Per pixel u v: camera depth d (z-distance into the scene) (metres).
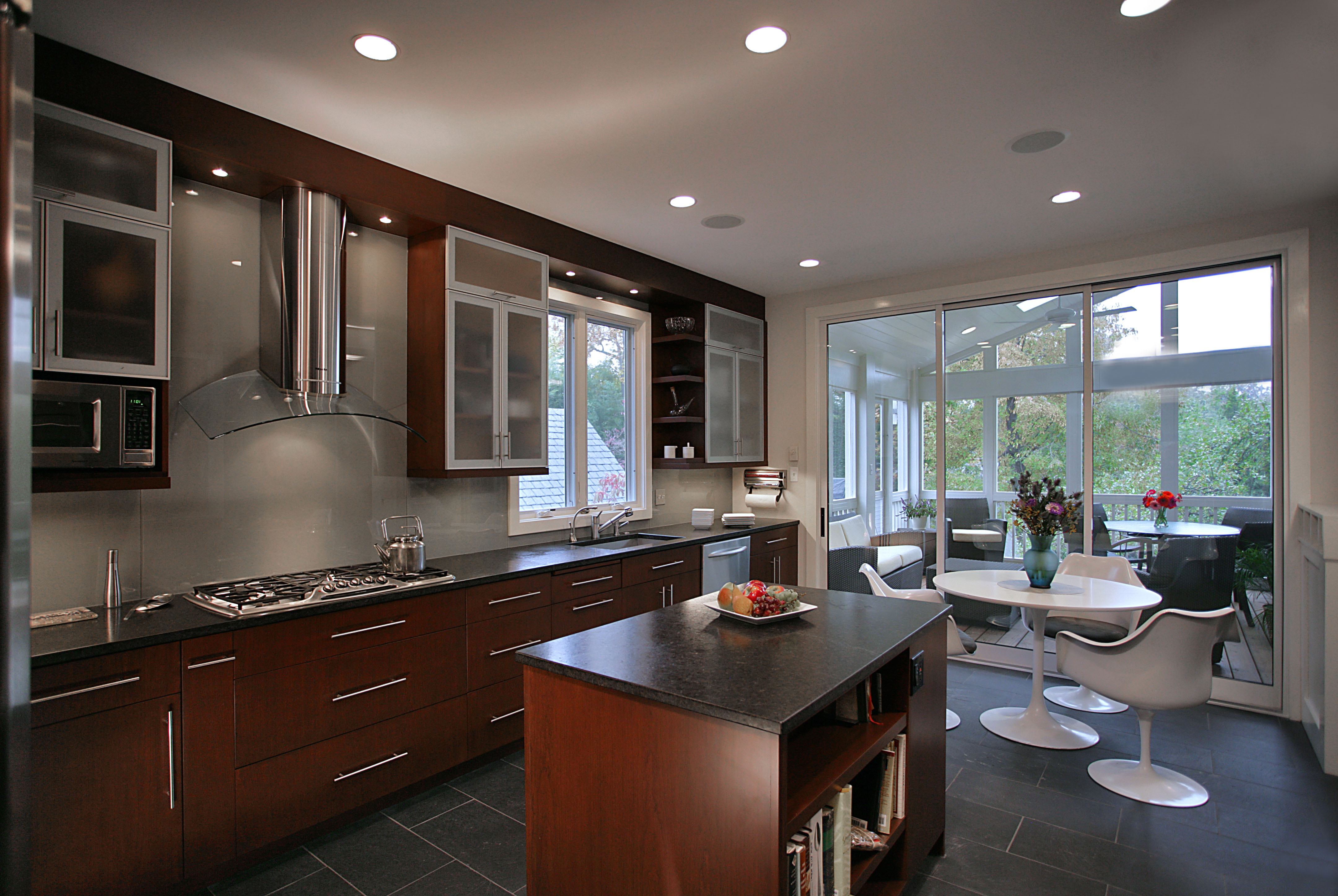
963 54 2.09
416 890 2.08
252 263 2.69
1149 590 3.58
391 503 3.16
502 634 2.97
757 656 1.76
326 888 2.10
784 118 2.48
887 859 2.02
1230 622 2.92
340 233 2.72
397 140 2.64
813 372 5.16
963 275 4.46
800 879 1.41
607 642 1.92
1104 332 4.03
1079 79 2.23
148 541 2.39
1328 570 2.85
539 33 1.97
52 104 1.97
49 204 1.96
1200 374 3.75
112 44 2.00
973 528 4.48
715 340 4.81
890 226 3.67
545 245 3.54
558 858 1.69
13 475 0.85
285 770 2.25
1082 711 3.55
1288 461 3.45
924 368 4.68
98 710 1.85
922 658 2.11
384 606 2.53
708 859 1.42
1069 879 2.13
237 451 2.63
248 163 2.41
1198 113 2.46
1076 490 4.11
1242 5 1.86
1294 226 3.42
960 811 2.55
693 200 3.29
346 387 2.78
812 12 1.88
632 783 1.54
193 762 2.03
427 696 2.68
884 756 1.92
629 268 4.05
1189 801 2.59
